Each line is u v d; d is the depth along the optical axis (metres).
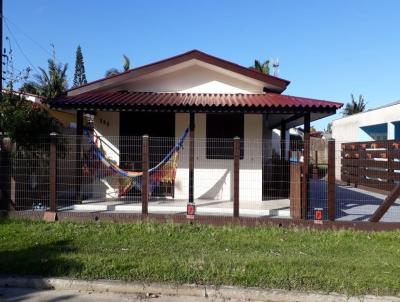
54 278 5.62
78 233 7.96
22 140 9.84
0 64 10.41
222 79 11.98
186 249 6.95
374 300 5.10
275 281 5.47
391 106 17.48
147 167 9.11
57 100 10.23
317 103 9.92
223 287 5.38
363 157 16.83
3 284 5.62
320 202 12.38
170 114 11.78
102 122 11.80
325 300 5.16
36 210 9.48
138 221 8.84
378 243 7.57
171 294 5.41
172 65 11.47
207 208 10.17
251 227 8.66
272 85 11.72
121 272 5.76
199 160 11.65
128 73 11.56
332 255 6.74
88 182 10.73
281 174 12.13
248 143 11.62
